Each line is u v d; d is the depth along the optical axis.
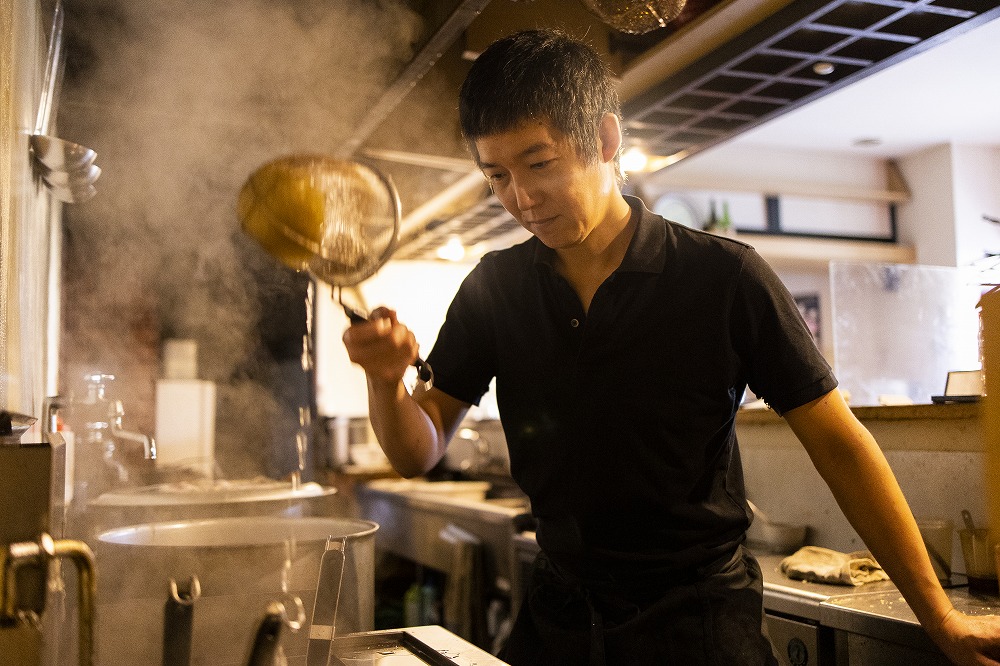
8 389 0.87
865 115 5.72
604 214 1.11
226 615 0.84
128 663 0.84
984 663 0.93
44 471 0.64
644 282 1.11
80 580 0.65
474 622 3.07
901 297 2.43
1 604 0.60
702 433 1.10
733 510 1.13
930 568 1.02
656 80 2.37
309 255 0.86
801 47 2.08
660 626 1.08
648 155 3.04
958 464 1.67
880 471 1.04
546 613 1.19
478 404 1.34
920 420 1.76
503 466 4.01
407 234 3.85
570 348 1.14
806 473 2.02
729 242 1.13
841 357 2.34
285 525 1.14
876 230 6.70
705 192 6.22
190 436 2.37
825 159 6.59
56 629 0.83
